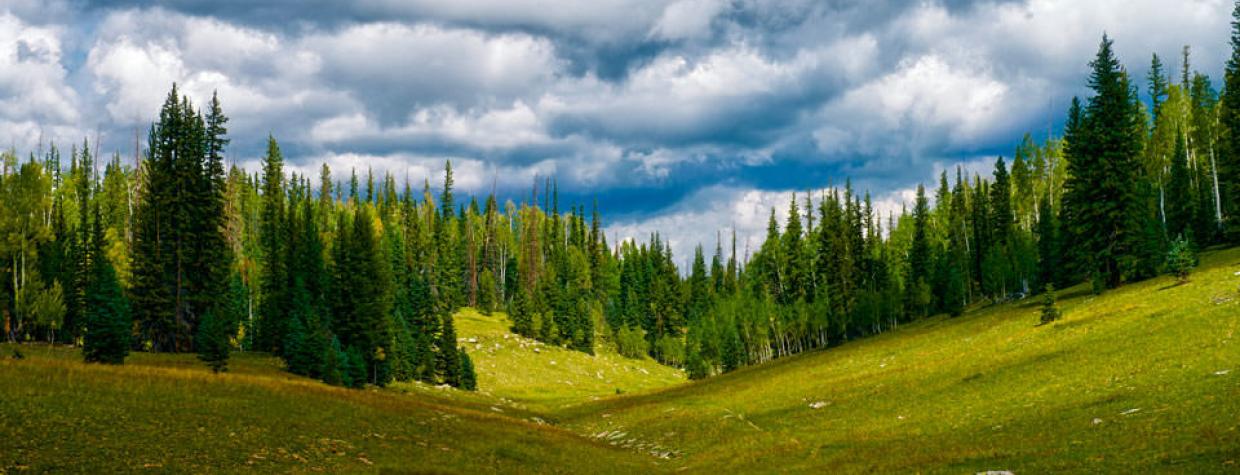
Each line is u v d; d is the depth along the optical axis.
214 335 62.97
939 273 117.06
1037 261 104.56
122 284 80.56
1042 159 128.88
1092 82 72.88
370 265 87.12
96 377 38.19
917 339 74.19
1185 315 41.31
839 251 126.75
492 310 163.62
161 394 36.25
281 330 81.06
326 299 89.62
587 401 91.81
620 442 50.16
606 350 161.00
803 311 127.75
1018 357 45.56
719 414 53.22
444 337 99.25
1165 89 102.19
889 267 143.75
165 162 77.75
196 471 24.34
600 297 187.75
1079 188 71.00
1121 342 40.16
